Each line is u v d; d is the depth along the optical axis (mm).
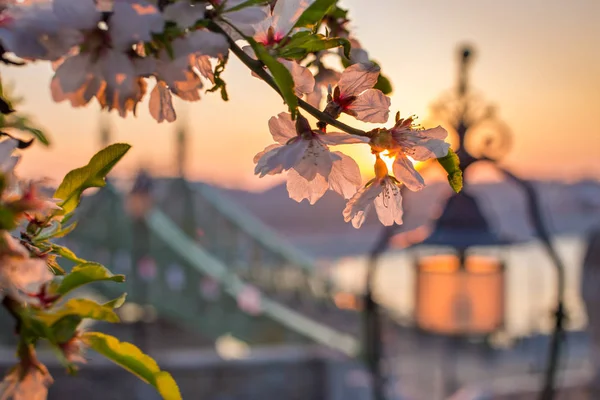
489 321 3611
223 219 11547
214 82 605
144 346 8039
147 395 6301
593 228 5625
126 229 8531
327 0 677
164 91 618
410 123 736
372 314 3359
